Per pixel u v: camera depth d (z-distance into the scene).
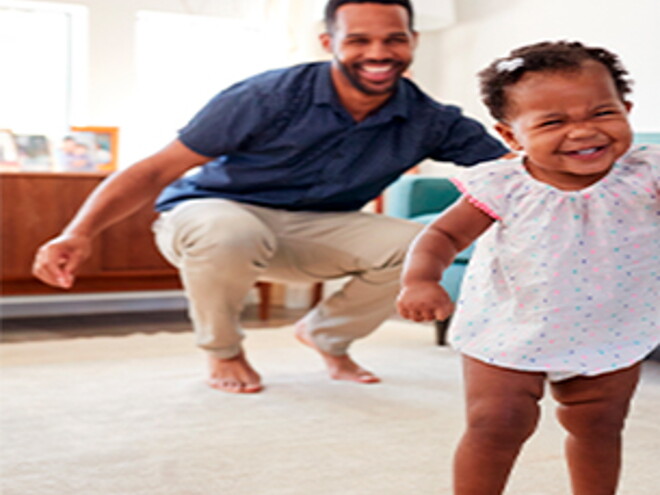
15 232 3.58
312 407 2.20
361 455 1.78
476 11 4.43
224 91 2.36
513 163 1.19
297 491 1.55
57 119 4.30
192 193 2.53
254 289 4.52
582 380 1.15
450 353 3.05
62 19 4.27
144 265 3.77
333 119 2.35
